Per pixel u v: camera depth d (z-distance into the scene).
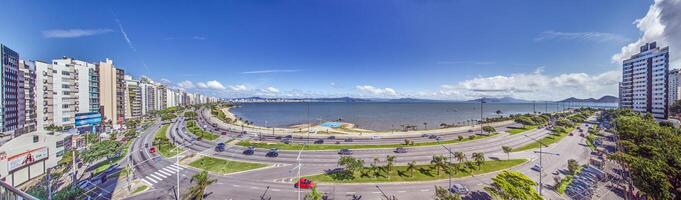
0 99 75.50
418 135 102.56
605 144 72.00
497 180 32.97
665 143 44.28
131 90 153.38
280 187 42.84
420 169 50.81
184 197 37.16
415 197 38.88
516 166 53.00
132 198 38.97
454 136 96.88
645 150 42.53
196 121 149.50
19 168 46.00
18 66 85.00
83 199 38.53
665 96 111.12
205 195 39.62
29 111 90.38
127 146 74.69
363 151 68.81
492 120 151.62
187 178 47.16
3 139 75.38
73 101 103.69
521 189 30.97
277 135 103.06
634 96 127.38
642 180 31.02
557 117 150.25
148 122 139.88
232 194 40.09
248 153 65.69
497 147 72.56
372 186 42.78
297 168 52.72
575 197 38.25
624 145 48.34
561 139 81.69
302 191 41.22
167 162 57.38
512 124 132.00
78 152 59.41
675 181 31.00
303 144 79.56
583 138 82.56
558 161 56.56
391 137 97.12
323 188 42.09
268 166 54.25
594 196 38.06
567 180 44.22
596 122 125.69
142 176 48.16
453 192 39.94
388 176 47.00
